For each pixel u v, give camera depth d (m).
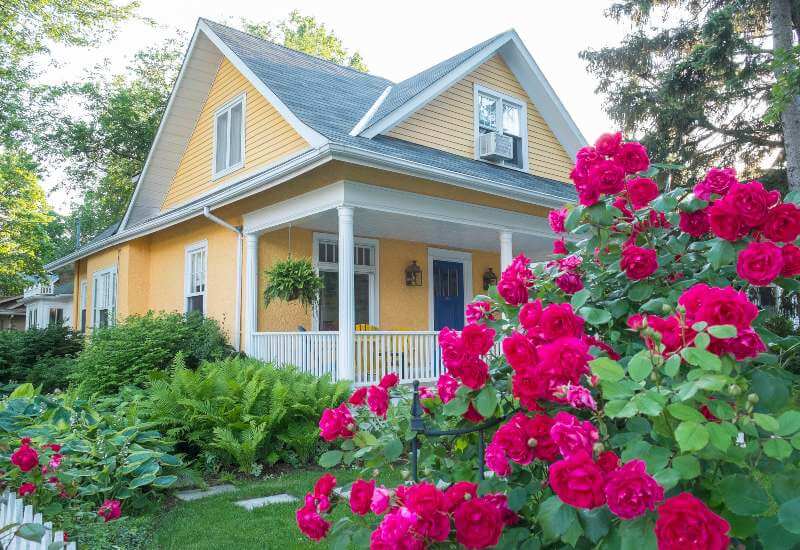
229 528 4.36
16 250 24.67
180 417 6.36
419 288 12.05
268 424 6.36
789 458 1.63
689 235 2.52
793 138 14.47
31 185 23.98
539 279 2.50
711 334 1.46
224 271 10.73
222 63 12.47
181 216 10.80
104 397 7.83
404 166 7.95
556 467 1.51
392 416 2.46
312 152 7.57
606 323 2.34
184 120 13.28
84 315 16.52
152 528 4.43
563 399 1.67
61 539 2.73
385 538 1.68
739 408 1.51
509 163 12.52
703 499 1.61
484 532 1.70
